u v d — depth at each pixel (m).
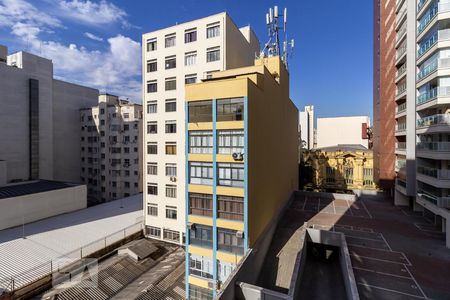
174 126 31.19
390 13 35.66
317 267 22.95
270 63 29.23
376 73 42.75
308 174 65.44
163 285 23.23
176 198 31.34
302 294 18.45
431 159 26.52
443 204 22.61
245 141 17.77
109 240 29.98
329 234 23.34
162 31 31.81
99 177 60.31
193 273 19.55
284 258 21.42
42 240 29.50
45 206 37.25
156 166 32.69
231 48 29.91
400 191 32.59
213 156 18.83
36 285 21.80
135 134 56.69
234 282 15.34
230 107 18.28
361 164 60.91
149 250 29.20
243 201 17.88
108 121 58.81
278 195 28.61
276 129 27.08
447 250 20.50
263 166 21.84
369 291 15.41
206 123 19.09
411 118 28.92
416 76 28.20
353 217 29.50
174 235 31.73
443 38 22.36
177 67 30.89
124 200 48.22
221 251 18.64
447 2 22.23
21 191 37.19
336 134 88.75
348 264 17.95
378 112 41.03
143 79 33.19
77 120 63.16
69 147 61.38
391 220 28.19
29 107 48.78
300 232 25.62
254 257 18.53
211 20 28.92
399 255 19.75
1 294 19.91
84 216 38.38
